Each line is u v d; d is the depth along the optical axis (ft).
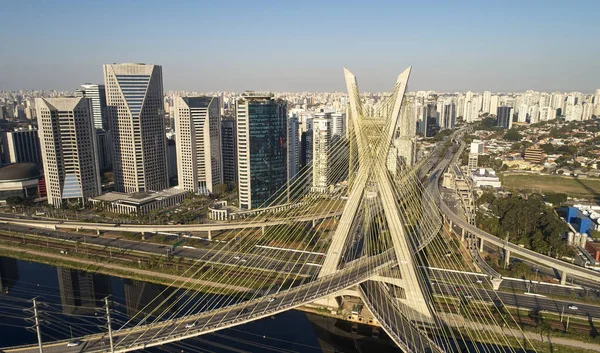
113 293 574.56
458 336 443.32
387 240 617.62
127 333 412.98
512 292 542.16
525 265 606.55
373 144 486.38
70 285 604.08
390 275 495.41
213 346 448.24
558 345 431.84
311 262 631.56
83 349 389.19
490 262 633.61
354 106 517.96
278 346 449.89
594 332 456.45
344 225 499.51
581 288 555.28
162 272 621.72
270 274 597.52
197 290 563.89
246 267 621.72
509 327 458.91
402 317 435.12
